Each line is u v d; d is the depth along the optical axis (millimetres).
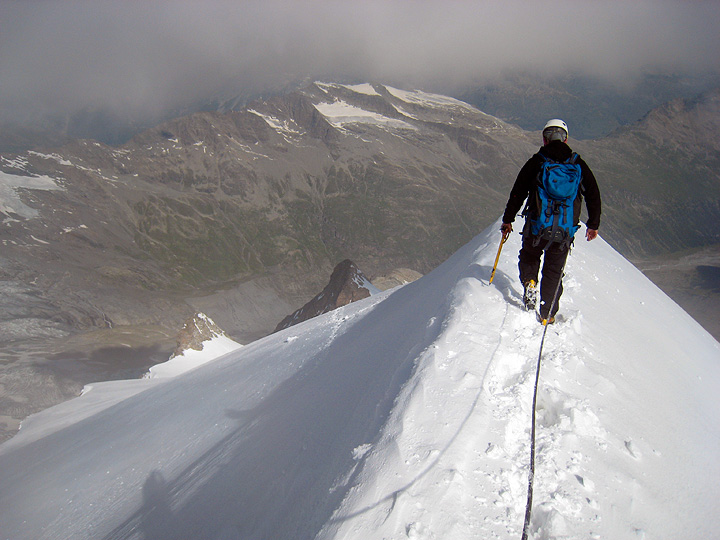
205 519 4988
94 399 29531
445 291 6480
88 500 9070
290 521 3365
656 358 5621
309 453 4336
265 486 4516
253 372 10758
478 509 2752
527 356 4359
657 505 3129
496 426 3373
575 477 3105
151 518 6391
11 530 9570
